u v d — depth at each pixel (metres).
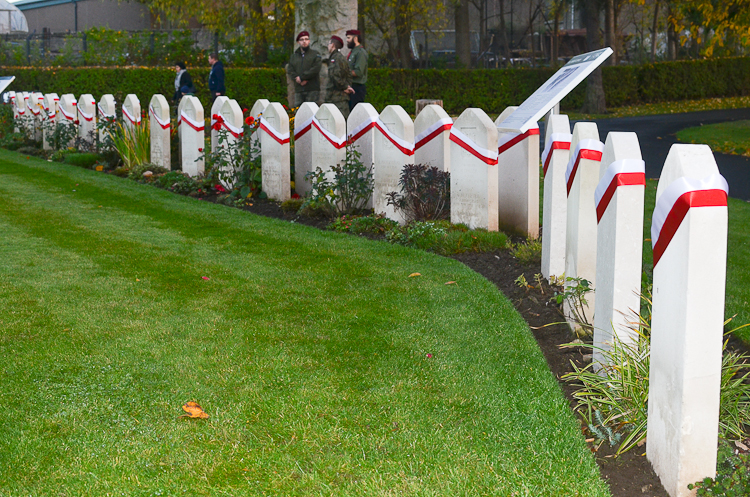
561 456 2.88
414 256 6.23
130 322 4.48
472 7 37.00
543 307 4.83
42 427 3.12
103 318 4.56
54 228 7.45
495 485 2.67
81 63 26.42
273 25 26.62
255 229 7.45
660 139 17.41
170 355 3.93
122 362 3.83
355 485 2.68
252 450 2.93
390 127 7.57
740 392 3.22
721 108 28.28
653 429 2.83
